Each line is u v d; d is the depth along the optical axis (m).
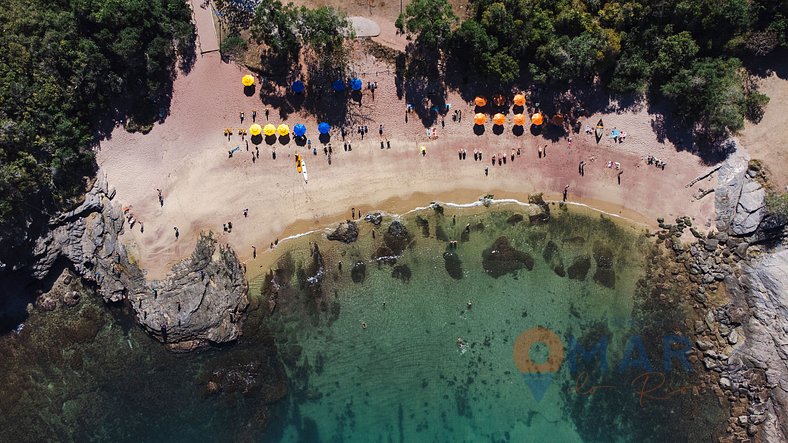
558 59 41.47
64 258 44.09
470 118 44.97
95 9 39.81
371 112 44.91
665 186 44.88
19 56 38.88
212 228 44.97
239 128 44.72
